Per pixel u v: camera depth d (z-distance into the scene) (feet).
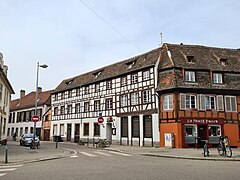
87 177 29.35
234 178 28.53
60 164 42.55
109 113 110.73
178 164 41.88
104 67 126.31
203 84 87.40
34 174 32.07
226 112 88.43
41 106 158.81
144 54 106.42
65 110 138.92
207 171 33.81
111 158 52.37
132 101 100.32
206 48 102.32
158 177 29.17
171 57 92.27
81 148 84.07
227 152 54.34
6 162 44.75
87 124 122.62
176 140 82.58
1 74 77.46
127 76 104.12
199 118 84.94
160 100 88.84
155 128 88.99
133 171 33.83
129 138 98.78
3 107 90.58
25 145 93.71
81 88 129.59
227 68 93.15
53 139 143.33
